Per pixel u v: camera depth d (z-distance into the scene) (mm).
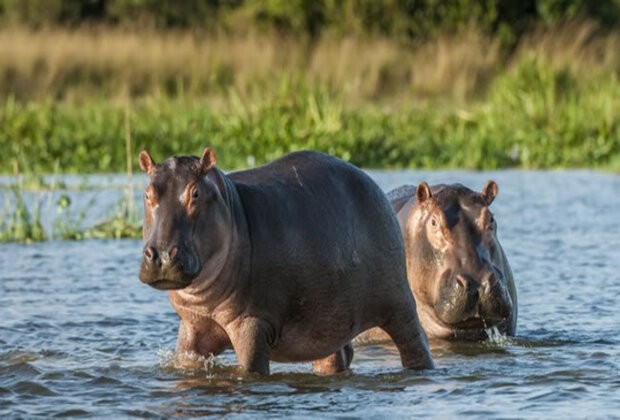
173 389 29516
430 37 138750
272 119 97125
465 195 36938
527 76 109188
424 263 36812
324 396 29031
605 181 82250
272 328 28953
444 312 35750
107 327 39062
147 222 27484
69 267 50969
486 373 32000
